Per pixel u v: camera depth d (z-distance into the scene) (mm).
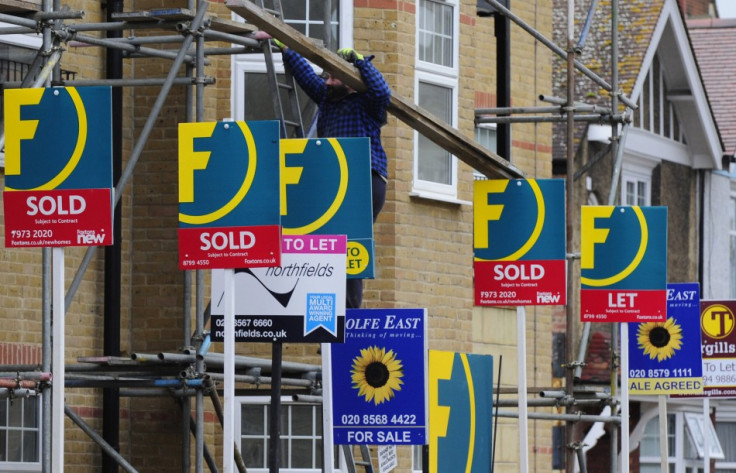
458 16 35625
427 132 24953
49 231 18734
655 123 55969
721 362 36875
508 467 41938
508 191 26344
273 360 19797
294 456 32188
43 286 20781
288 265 19844
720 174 60031
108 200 18703
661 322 31969
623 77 52656
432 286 34469
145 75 31219
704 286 59188
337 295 19797
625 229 28703
